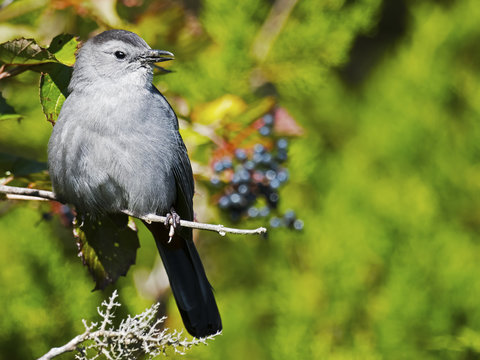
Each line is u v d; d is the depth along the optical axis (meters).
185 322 7.81
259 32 10.38
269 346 9.38
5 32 8.85
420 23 11.13
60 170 7.43
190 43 9.42
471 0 11.05
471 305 9.27
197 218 9.22
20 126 9.83
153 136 7.70
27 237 9.07
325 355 9.02
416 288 9.30
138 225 9.82
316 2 10.31
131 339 6.00
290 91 10.61
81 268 9.22
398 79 10.98
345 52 10.44
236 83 9.95
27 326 8.81
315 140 10.51
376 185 10.09
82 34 9.03
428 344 9.18
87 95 7.66
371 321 9.30
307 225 9.62
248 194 8.82
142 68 8.08
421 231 9.66
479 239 9.91
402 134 10.64
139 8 9.18
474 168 10.34
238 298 9.66
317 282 9.37
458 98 10.89
